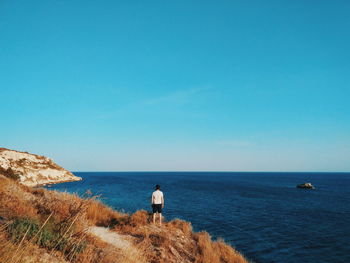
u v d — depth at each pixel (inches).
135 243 376.5
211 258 417.4
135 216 498.0
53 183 2721.5
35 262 175.0
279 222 1101.7
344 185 3885.3
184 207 1396.4
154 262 339.3
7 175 770.8
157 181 4202.8
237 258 471.5
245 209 1418.6
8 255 158.4
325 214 1327.5
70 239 246.4
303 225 1057.5
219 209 1378.0
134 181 4028.1
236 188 2935.5
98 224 439.2
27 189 477.4
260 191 2613.2
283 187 3280.0
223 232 895.7
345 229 998.4
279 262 645.3
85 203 325.7
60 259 203.8
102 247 290.4
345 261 665.6
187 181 4379.9
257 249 732.7
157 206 503.8
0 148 2539.4
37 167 2738.7
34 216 284.0
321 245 791.7
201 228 932.6
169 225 515.5
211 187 3036.4
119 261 254.5
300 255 698.8
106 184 3014.3
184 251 415.5
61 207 337.7
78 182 3176.7
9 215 260.1
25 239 205.2
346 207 1584.6
